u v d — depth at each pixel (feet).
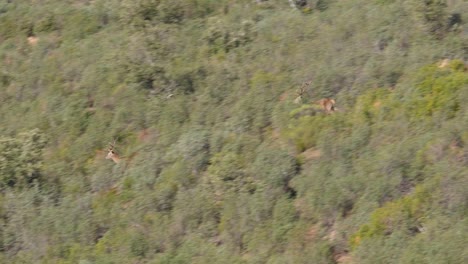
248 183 224.94
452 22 275.39
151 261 211.82
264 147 238.07
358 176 214.69
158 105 274.77
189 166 238.48
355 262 192.75
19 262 228.63
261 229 211.82
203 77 283.79
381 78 256.11
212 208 221.87
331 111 250.98
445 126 220.23
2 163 255.29
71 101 290.15
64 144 273.33
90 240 228.63
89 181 252.21
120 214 232.12
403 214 196.44
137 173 244.83
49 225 234.58
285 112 253.44
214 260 206.80
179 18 326.85
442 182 200.44
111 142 264.72
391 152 217.56
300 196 219.20
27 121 288.71
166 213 228.02
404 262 183.83
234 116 259.39
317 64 274.16
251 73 280.92
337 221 208.95
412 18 280.92
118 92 284.61
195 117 264.72
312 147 236.22
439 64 256.73
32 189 249.34
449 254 181.16
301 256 198.39
